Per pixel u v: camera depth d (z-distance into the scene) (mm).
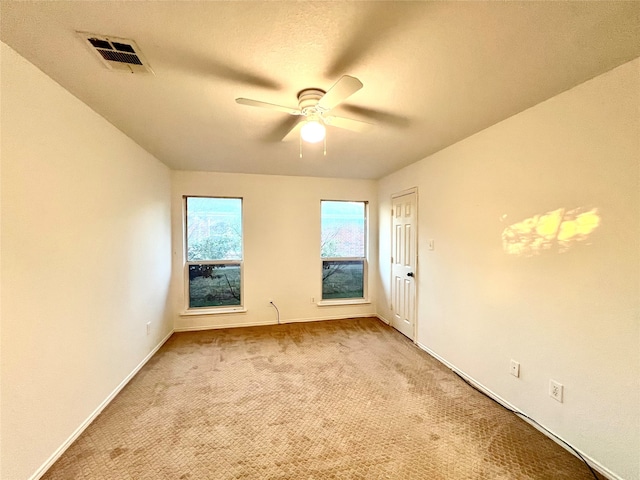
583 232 1625
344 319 4391
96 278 2023
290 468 1552
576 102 1661
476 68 1499
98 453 1650
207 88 1700
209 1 1063
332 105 1606
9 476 1327
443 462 1595
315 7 1100
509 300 2109
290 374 2623
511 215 2096
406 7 1095
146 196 2918
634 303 1411
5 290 1323
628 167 1431
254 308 4078
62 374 1668
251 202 4043
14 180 1372
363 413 2041
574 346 1671
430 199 3105
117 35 1245
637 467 1393
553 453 1661
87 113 1924
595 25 1178
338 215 4484
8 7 1075
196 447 1703
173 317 3783
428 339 3123
